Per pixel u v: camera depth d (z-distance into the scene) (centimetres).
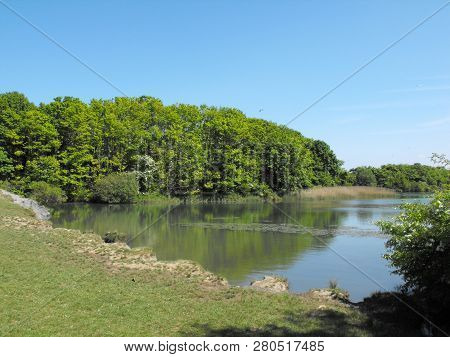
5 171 6038
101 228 3753
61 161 6481
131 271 1892
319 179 8819
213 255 2617
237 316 1354
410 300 1448
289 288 1880
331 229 3669
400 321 1325
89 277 1702
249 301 1520
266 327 1258
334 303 1555
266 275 2122
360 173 10106
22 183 6038
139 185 6838
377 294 1603
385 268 2244
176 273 1919
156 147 7162
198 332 1202
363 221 4191
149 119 7325
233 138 7344
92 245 2380
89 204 6253
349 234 3388
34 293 1420
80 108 6912
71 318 1234
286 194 7494
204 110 7956
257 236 3325
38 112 6450
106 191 6297
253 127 7681
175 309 1398
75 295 1436
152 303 1439
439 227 1368
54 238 2433
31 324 1166
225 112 8075
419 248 1438
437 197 1438
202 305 1459
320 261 2427
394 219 1590
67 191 6581
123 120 7131
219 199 6988
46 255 1995
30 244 2175
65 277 1647
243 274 2145
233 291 1655
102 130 6981
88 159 6631
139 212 5228
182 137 7244
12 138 6216
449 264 1318
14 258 1850
